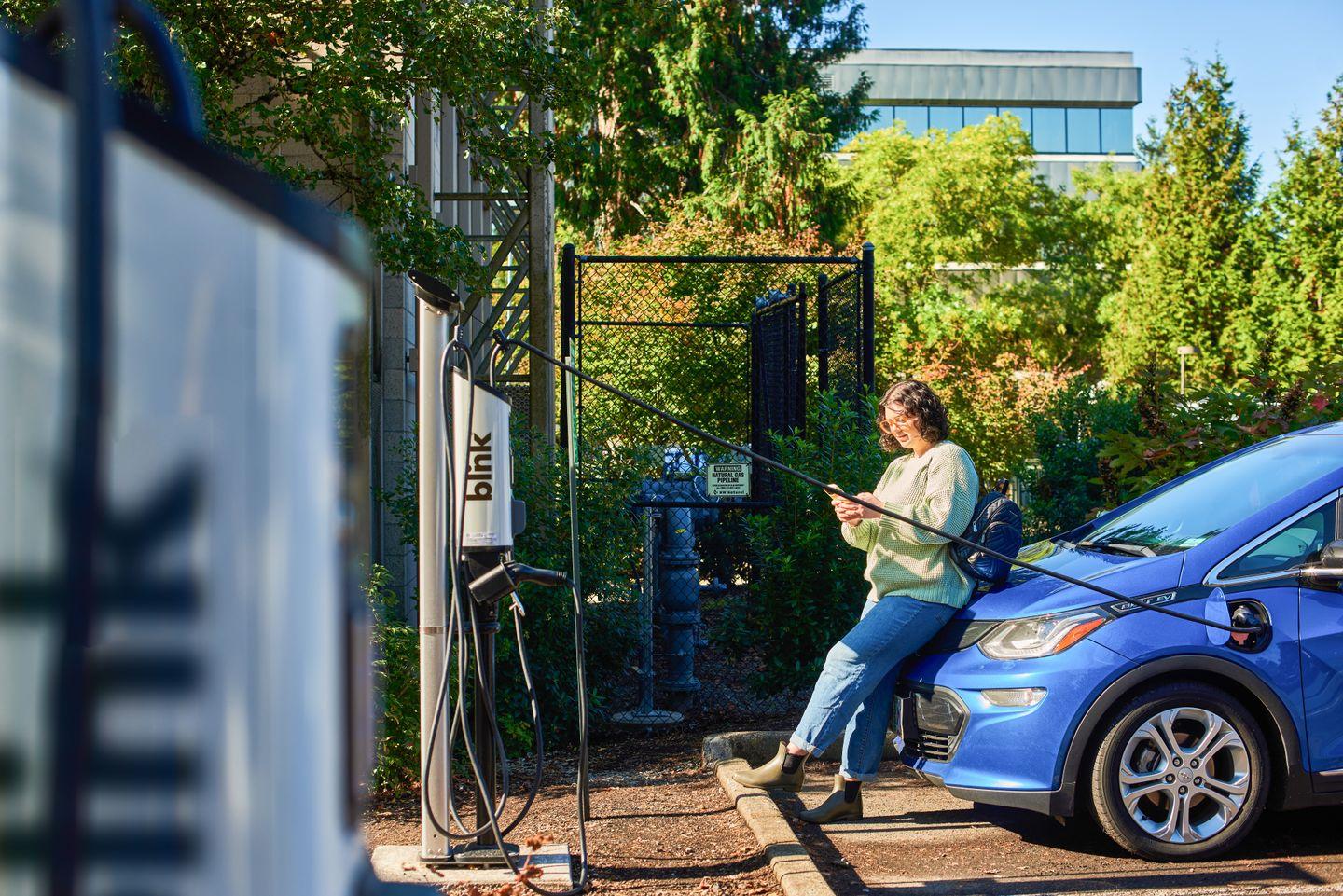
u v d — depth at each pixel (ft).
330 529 2.19
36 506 1.70
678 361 43.45
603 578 23.91
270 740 2.02
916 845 16.71
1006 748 15.81
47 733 1.68
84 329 1.62
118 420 1.80
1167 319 126.82
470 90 24.14
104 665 1.78
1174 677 15.80
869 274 28.30
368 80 22.75
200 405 1.90
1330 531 16.43
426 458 13.20
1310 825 17.58
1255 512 16.61
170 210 1.87
